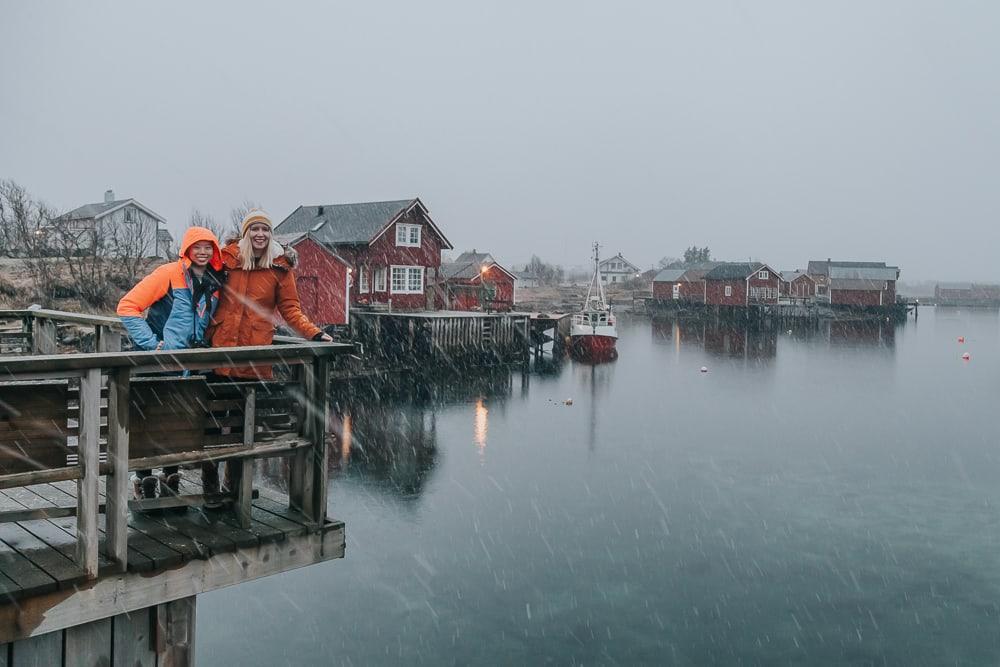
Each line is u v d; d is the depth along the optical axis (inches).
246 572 161.0
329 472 746.8
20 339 277.6
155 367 145.5
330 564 522.9
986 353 2204.7
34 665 137.3
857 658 421.1
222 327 175.8
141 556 149.0
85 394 138.5
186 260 174.6
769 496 713.6
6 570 139.9
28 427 140.3
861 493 727.1
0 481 131.0
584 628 445.1
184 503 164.4
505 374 1529.3
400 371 1470.2
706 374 1628.9
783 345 2375.7
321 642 419.2
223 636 423.5
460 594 482.9
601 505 670.5
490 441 914.1
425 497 676.1
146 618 150.8
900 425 1082.7
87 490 139.6
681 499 695.7
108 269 1424.7
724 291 3545.8
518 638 430.6
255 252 176.2
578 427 1018.7
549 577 513.0
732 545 582.6
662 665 407.5
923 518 653.3
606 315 1975.9
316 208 1916.8
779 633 447.2
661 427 1035.3
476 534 588.1
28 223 1630.2
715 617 464.4
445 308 1852.9
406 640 423.5
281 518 175.5
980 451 911.7
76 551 144.0
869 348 2325.3
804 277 4116.6
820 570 537.3
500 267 2219.5
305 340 185.5
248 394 164.6
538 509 653.3
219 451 159.8
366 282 1670.8
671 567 536.7
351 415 1042.1
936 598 496.4
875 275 3747.5
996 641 441.4
